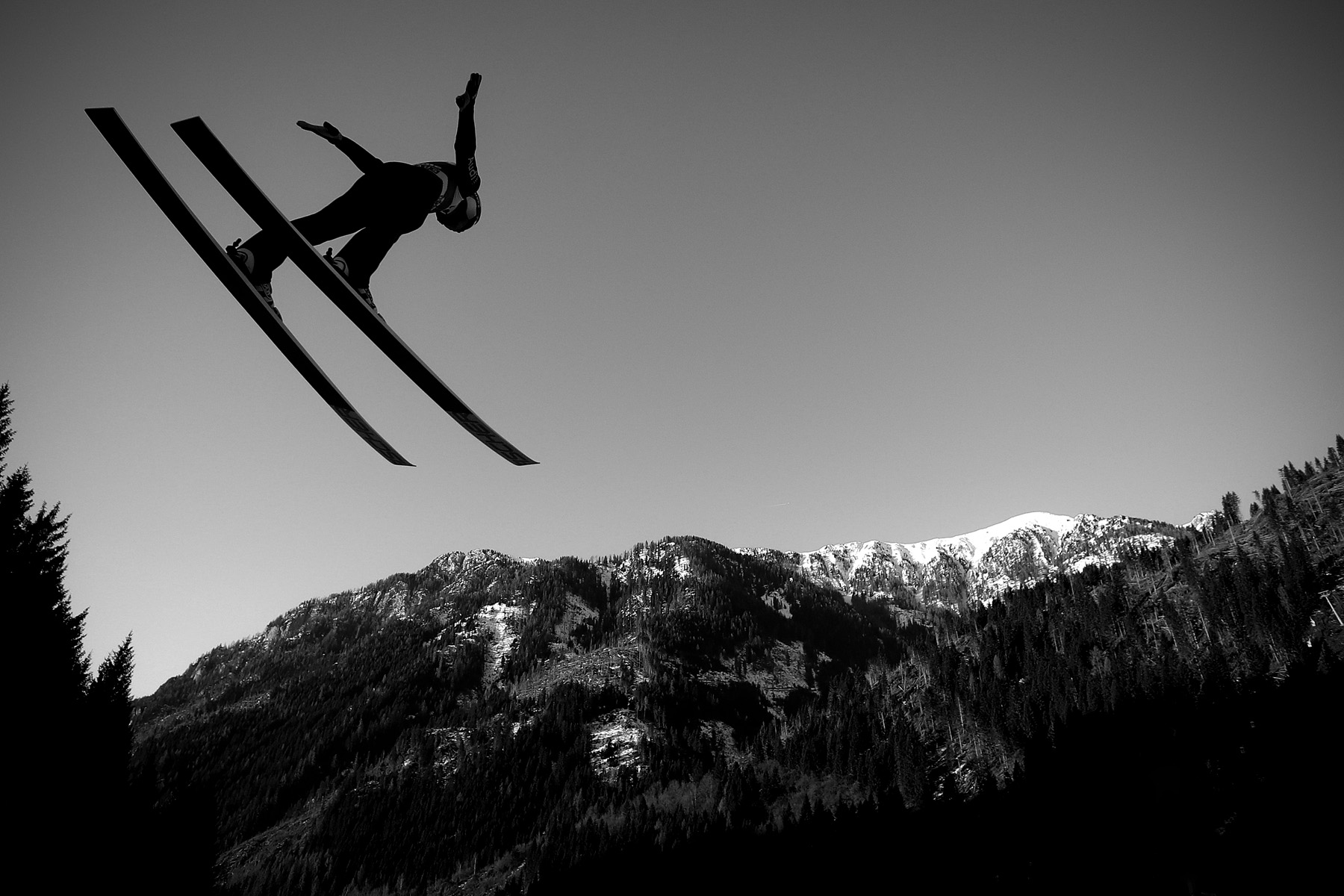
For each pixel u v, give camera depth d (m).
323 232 6.87
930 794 112.88
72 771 26.06
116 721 32.81
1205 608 121.00
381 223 7.10
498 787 168.38
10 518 27.34
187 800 38.47
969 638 181.38
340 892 138.25
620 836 129.00
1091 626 145.75
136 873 30.34
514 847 143.25
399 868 142.00
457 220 7.71
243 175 6.17
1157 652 123.25
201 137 6.00
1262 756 69.31
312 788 186.25
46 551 28.78
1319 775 61.16
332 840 156.00
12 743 24.02
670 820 135.50
